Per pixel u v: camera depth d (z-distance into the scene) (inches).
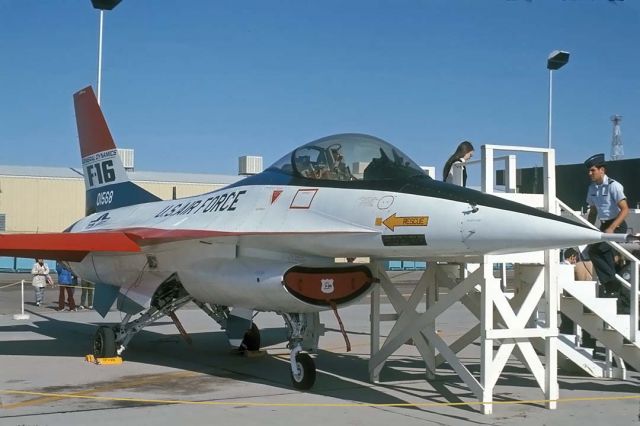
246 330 440.8
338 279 335.0
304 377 337.1
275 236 335.6
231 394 329.1
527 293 325.4
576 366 399.2
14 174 1806.1
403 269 1774.1
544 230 263.1
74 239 389.7
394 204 305.3
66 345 502.3
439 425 268.7
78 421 271.1
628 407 303.1
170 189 1876.2
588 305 328.8
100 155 577.0
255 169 1314.0
